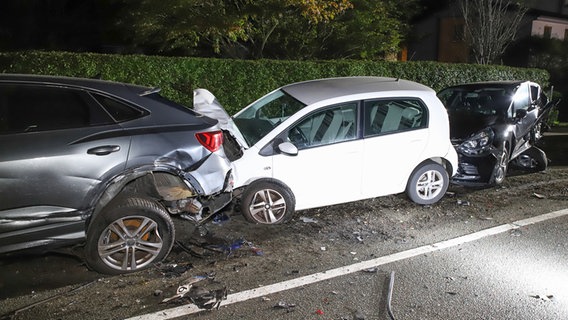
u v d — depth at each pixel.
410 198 6.55
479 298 4.14
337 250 5.09
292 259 4.84
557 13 23.66
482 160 7.31
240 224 5.69
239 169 5.48
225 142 5.66
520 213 6.42
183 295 4.05
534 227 5.91
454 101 8.98
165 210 4.49
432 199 6.61
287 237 5.39
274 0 10.42
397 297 4.14
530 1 19.88
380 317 3.82
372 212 6.30
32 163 3.90
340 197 5.98
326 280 4.41
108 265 4.31
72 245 4.43
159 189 4.54
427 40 23.25
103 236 4.25
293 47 13.41
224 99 9.95
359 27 13.18
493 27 17.47
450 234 5.62
